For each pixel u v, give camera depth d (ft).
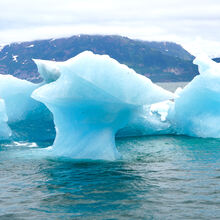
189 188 30.48
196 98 62.18
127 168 37.99
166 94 41.06
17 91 69.05
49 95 43.27
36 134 62.85
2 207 26.45
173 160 41.98
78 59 41.22
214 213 24.84
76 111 44.01
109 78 40.01
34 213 25.17
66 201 27.53
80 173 35.99
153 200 27.53
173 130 66.64
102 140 43.50
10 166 39.68
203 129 61.67
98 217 24.29
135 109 42.65
